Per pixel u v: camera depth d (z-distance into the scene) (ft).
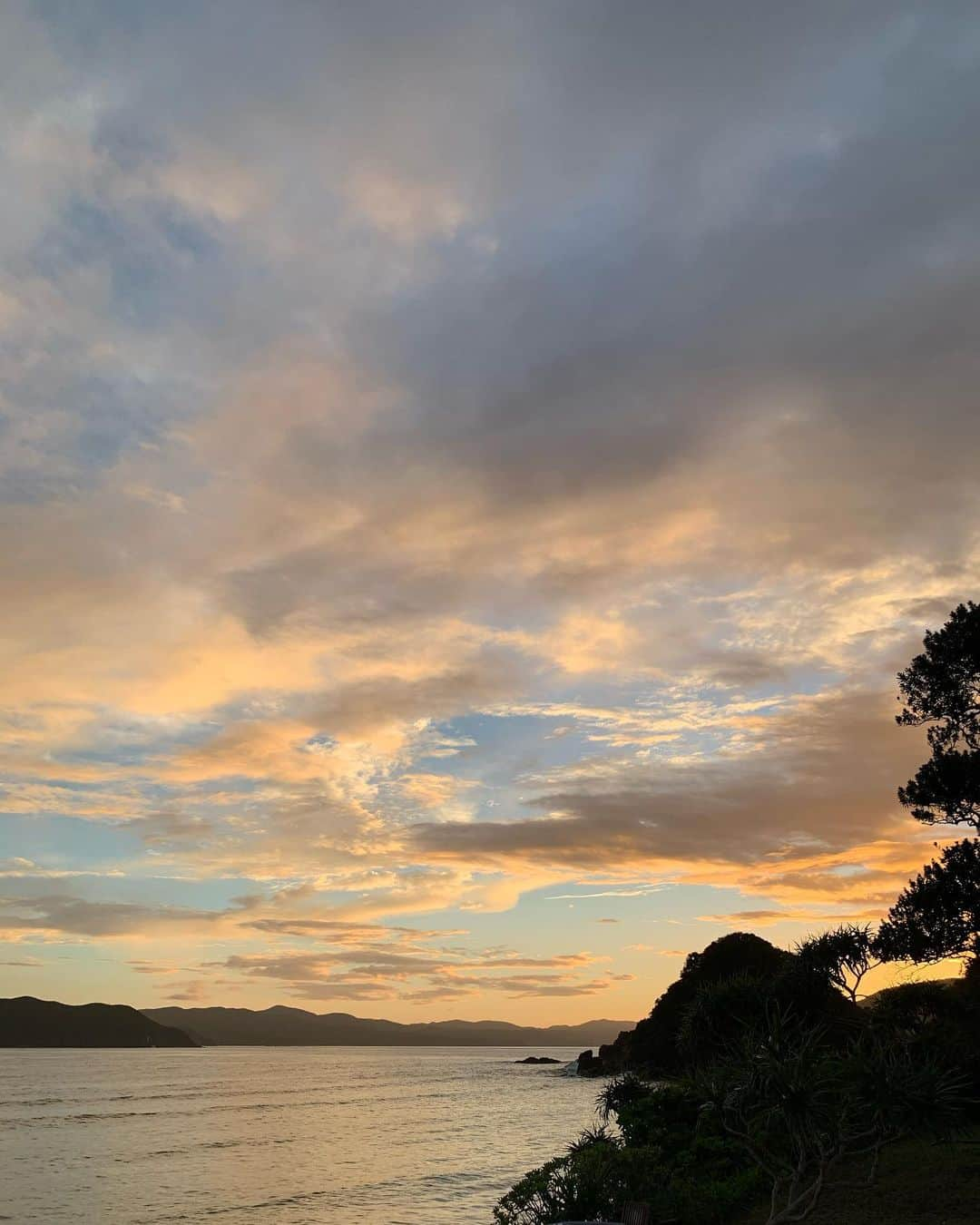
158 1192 135.95
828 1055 44.16
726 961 254.47
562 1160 62.39
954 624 85.71
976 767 79.00
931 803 82.53
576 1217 53.47
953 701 84.79
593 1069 565.53
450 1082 510.58
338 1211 113.50
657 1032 272.31
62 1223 112.16
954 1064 61.87
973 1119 67.82
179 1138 216.74
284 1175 151.23
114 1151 192.03
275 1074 593.42
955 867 77.61
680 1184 57.41
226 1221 109.70
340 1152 183.42
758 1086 41.93
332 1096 376.07
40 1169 164.66
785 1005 75.56
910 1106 38.50
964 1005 78.38
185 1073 607.37
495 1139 204.23
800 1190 59.62
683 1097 74.13
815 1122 39.86
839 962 78.28
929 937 76.28
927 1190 55.93
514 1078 558.56
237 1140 211.20
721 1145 65.87
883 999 79.71
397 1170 153.69
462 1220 103.55
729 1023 77.25
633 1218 41.57
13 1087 428.97
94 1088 427.33
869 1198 55.62
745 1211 57.26
